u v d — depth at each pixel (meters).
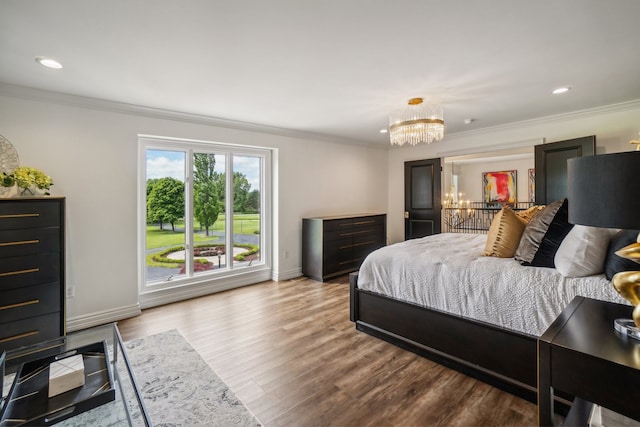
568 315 1.33
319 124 4.13
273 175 4.53
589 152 3.50
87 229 2.95
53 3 1.50
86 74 2.38
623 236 1.56
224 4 1.53
